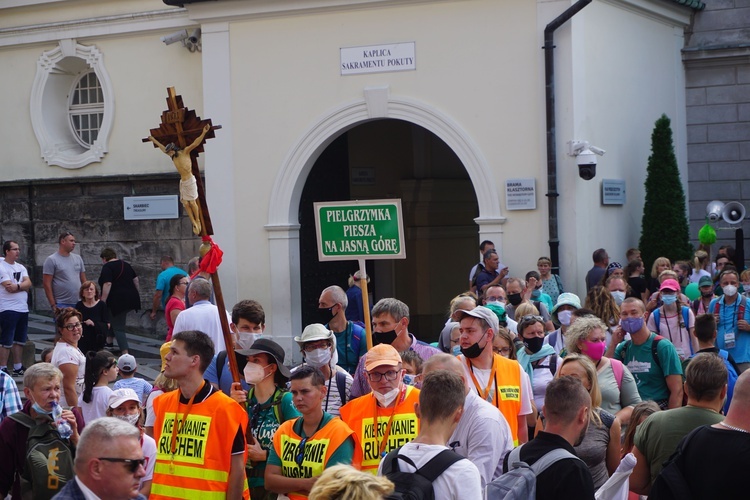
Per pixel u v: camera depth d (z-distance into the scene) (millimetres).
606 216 17203
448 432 5570
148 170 19422
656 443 6500
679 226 17656
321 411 6645
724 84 20359
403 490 5203
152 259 19344
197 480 6387
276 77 17797
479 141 16703
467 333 7348
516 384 7414
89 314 15094
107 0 19484
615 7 17578
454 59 16812
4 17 20375
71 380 9906
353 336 9883
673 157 17797
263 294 18000
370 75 17266
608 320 11719
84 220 19891
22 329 15750
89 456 4703
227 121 18156
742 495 5594
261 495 7242
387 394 6797
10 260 15695
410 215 22422
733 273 13242
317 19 17516
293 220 17906
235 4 17859
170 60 19156
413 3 16938
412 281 22688
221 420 6430
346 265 19875
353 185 20188
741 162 20359
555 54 16266
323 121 17516
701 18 20438
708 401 6473
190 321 9820
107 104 19672
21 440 7461
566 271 16266
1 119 20578
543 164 16375
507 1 16469
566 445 5527
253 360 7324
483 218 16688
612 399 8492
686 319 11867
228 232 18219
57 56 20062
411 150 22172
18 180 20359
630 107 18125
